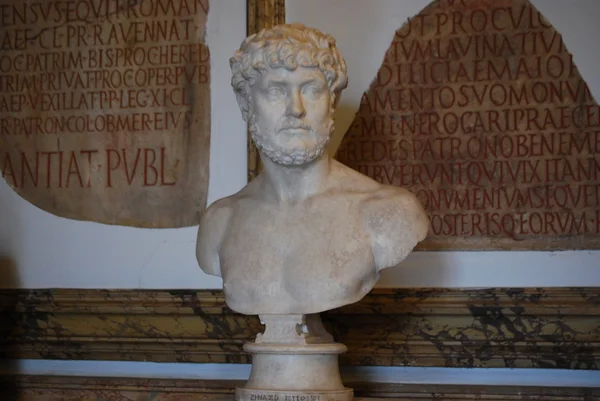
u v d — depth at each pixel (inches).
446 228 227.6
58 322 236.1
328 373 171.5
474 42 231.1
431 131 230.7
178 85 241.1
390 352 222.2
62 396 231.1
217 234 180.2
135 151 241.4
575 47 227.9
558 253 223.6
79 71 245.4
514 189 226.8
